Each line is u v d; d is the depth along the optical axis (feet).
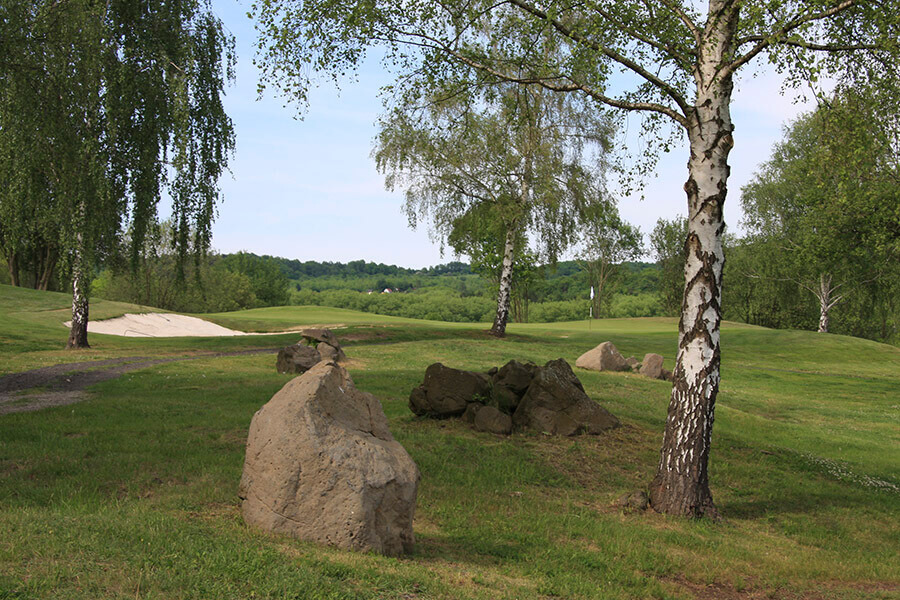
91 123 67.26
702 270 34.19
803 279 178.81
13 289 145.28
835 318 223.30
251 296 340.39
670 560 26.89
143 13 77.00
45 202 67.46
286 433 22.80
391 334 118.62
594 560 25.49
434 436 42.60
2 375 63.10
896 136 41.45
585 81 37.22
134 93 74.49
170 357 83.51
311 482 22.27
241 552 19.30
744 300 239.09
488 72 37.96
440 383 46.70
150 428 39.73
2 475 28.68
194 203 84.43
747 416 66.74
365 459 22.65
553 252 117.60
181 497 26.17
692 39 37.52
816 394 92.58
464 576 21.34
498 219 116.67
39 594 14.96
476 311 426.51
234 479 29.37
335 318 175.22
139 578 16.44
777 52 32.04
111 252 82.74
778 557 29.76
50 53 55.88
